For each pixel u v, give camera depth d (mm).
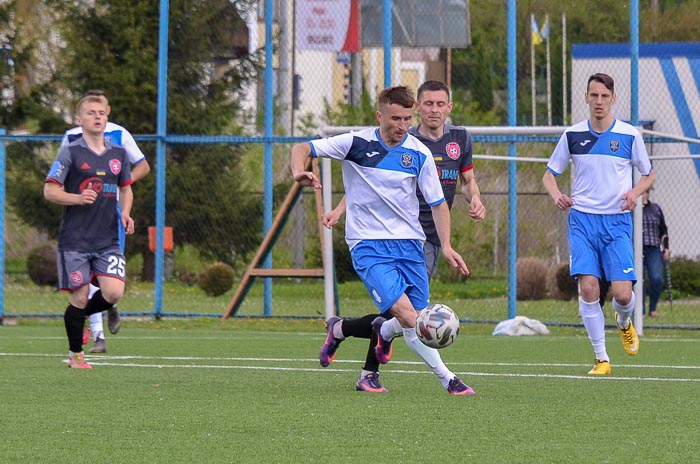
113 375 22375
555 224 53500
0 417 16312
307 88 73625
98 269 23797
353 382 21344
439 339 17828
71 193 23516
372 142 18688
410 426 15555
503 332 36031
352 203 18891
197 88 47281
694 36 67000
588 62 48906
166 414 16641
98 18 53750
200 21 46688
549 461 12969
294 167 18328
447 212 18797
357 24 42156
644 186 23406
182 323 39594
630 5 36938
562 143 23812
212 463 12828
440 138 21859
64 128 58562
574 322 40031
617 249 23469
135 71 53250
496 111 70438
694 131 48219
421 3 42750
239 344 31031
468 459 13078
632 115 37062
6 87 59594
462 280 51781
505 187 52312
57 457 13203
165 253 48125
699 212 49219
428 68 78938
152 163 45625
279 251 49438
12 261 54781
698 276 49406
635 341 24969
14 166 51531
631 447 13906
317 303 47344
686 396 19234
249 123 49188
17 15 59750
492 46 74562
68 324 23703
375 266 18609
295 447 13844
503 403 18109
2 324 39844
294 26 42281
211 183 45344
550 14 77938
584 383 21406
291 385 20750
